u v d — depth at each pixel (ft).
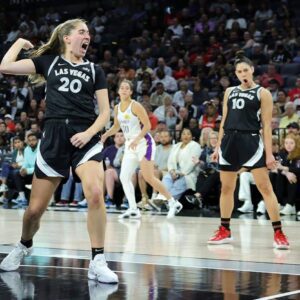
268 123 18.22
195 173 33.47
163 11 57.98
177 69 49.06
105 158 36.09
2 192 40.37
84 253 16.37
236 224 25.43
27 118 43.93
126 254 16.35
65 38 13.34
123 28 58.59
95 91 13.37
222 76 44.19
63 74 13.20
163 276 13.05
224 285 12.09
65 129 13.01
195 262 15.02
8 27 65.36
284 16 49.90
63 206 36.19
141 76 46.78
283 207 31.71
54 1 66.28
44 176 13.12
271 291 11.51
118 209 33.83
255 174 18.38
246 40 47.67
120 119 27.48
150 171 27.89
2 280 12.55
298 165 30.68
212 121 37.29
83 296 11.12
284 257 16.06
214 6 53.16
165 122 40.57
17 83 51.85
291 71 44.34
